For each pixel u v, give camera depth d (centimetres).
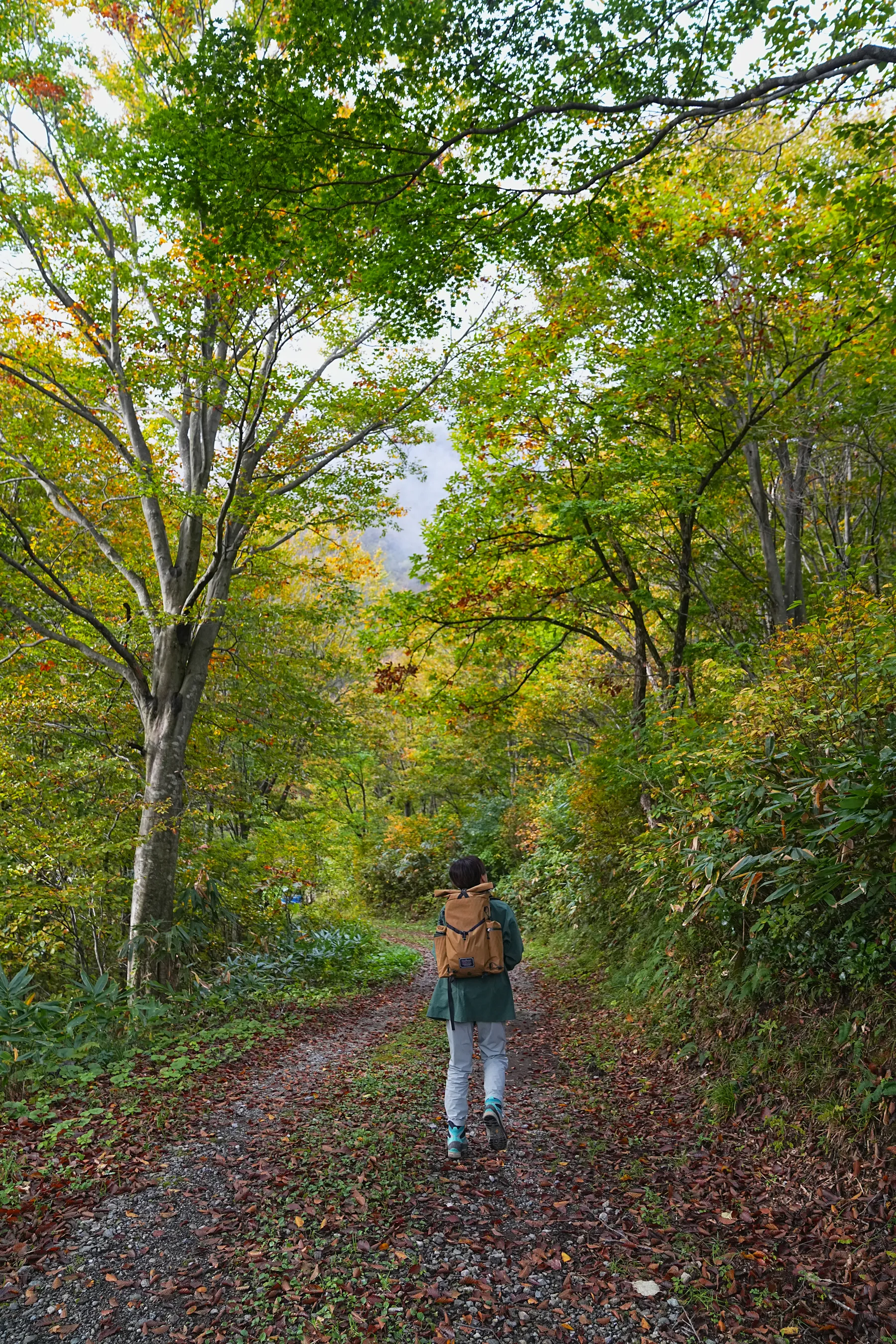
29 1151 371
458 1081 370
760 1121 373
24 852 869
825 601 872
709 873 446
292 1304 251
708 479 895
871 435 1052
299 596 1655
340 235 541
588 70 469
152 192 514
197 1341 233
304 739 1355
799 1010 409
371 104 462
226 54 446
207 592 996
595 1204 319
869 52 385
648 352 805
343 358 1100
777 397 820
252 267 753
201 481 990
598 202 561
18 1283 262
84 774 1008
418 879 2411
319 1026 745
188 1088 497
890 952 360
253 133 466
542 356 884
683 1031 515
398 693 1093
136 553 1196
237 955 1005
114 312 900
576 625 1085
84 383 867
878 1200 284
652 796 782
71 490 1115
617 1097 465
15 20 802
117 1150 379
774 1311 245
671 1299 253
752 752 445
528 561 1046
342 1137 395
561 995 850
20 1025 541
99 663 945
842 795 346
